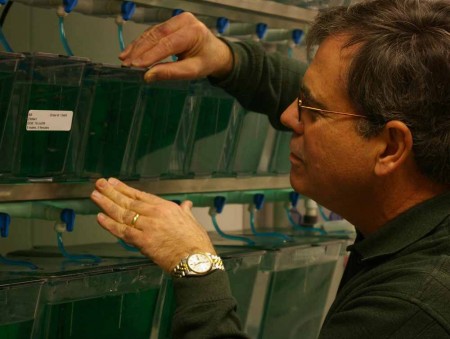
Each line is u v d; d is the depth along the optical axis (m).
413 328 1.08
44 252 1.62
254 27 1.88
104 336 1.41
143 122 1.49
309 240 1.92
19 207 1.48
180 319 1.19
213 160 1.69
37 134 1.31
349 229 2.28
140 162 1.52
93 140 1.42
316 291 1.93
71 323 1.35
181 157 1.63
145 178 1.54
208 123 1.65
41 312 1.31
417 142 1.19
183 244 1.26
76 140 1.40
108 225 1.32
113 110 1.43
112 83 1.41
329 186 1.30
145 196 1.34
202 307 1.19
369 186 1.26
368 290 1.17
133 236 1.30
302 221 2.32
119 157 1.47
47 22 1.90
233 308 1.20
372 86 1.18
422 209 1.23
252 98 1.69
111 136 1.44
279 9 1.81
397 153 1.20
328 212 2.35
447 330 1.07
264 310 1.79
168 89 1.51
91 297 1.37
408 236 1.22
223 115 1.68
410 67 1.16
